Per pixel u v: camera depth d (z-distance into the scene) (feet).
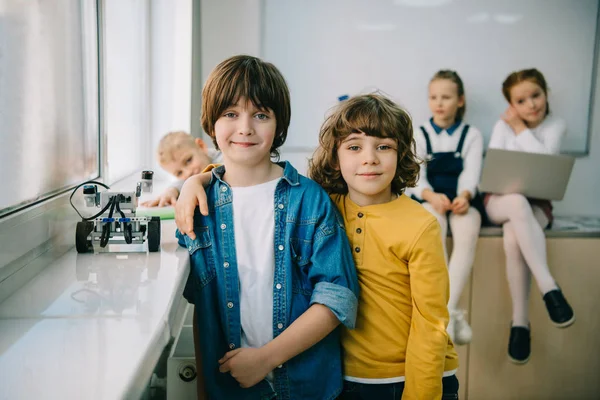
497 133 7.88
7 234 2.51
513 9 8.40
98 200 3.30
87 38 3.99
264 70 3.13
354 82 8.54
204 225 3.18
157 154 6.48
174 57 7.28
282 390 3.10
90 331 2.07
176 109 7.34
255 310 3.11
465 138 7.82
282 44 8.46
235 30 8.43
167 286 2.61
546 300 6.98
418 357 3.24
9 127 2.76
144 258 3.10
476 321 7.41
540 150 7.68
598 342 7.50
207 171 3.53
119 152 6.22
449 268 7.16
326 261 3.07
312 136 8.63
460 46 8.46
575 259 7.44
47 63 3.25
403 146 3.48
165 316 2.23
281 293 3.10
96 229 3.21
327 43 8.46
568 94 8.55
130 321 2.17
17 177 2.85
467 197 7.43
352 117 3.38
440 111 7.81
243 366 2.89
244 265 3.11
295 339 2.93
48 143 3.25
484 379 7.48
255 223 3.15
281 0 8.38
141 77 7.13
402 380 3.39
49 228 3.03
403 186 3.67
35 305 2.35
